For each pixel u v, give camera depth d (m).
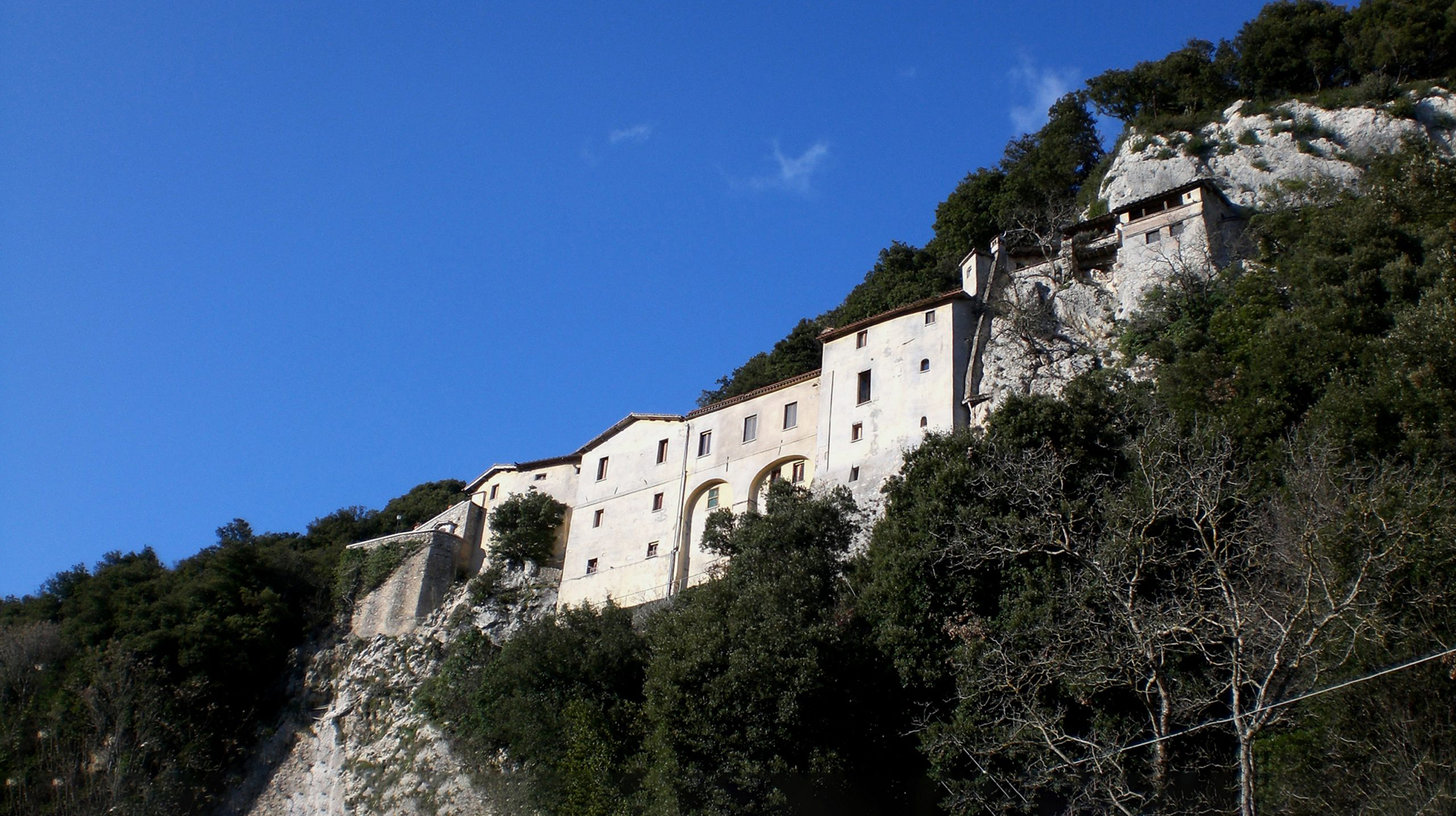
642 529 61.28
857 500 52.12
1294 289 47.38
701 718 36.00
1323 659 28.16
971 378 53.28
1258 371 41.72
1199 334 48.44
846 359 57.66
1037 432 40.41
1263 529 31.92
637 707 41.59
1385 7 68.56
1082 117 78.06
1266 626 28.25
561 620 48.19
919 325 55.75
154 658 59.66
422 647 60.62
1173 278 52.78
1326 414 37.12
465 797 46.94
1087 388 43.31
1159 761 28.03
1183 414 42.00
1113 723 31.30
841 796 35.50
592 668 43.34
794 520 43.69
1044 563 35.66
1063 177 74.69
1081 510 36.03
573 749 40.56
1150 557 31.86
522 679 44.66
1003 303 55.50
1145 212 57.88
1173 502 32.56
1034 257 60.88
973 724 33.09
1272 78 69.81
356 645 63.59
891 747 35.72
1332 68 68.62
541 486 69.44
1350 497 29.72
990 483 38.00
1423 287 43.38
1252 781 26.38
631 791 38.84
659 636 40.31
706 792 35.19
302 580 67.94
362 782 53.44
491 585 63.47
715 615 38.91
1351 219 49.16
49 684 59.06
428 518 86.94
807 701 35.66
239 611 64.31
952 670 35.62
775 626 36.81
